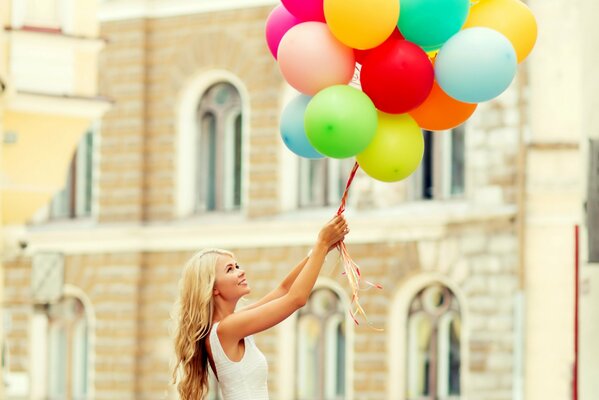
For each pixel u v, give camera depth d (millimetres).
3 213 26688
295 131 11414
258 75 34062
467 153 31203
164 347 35031
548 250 30141
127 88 35562
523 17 11344
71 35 25641
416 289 31938
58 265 33562
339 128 10719
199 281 10266
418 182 32156
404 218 31609
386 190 32312
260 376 10258
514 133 30547
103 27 35750
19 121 25828
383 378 31969
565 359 30016
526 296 30281
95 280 35812
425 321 31844
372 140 11062
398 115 11172
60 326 36562
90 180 36938
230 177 35062
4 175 26047
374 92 10875
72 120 26188
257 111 34062
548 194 30094
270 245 33656
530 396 30156
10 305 36531
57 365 36594
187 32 35000
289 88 33906
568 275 30016
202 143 35406
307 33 10992
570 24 30203
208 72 35000
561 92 30188
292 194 33844
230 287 10297
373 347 32094
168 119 35281
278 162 33781
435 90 11320
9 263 36594
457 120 11453
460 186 31719
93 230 35688
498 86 10883
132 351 35219
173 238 34938
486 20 11273
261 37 34062
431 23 10742
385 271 31969
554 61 30250
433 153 32000
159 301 35125
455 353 31516
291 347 33469
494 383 30484
